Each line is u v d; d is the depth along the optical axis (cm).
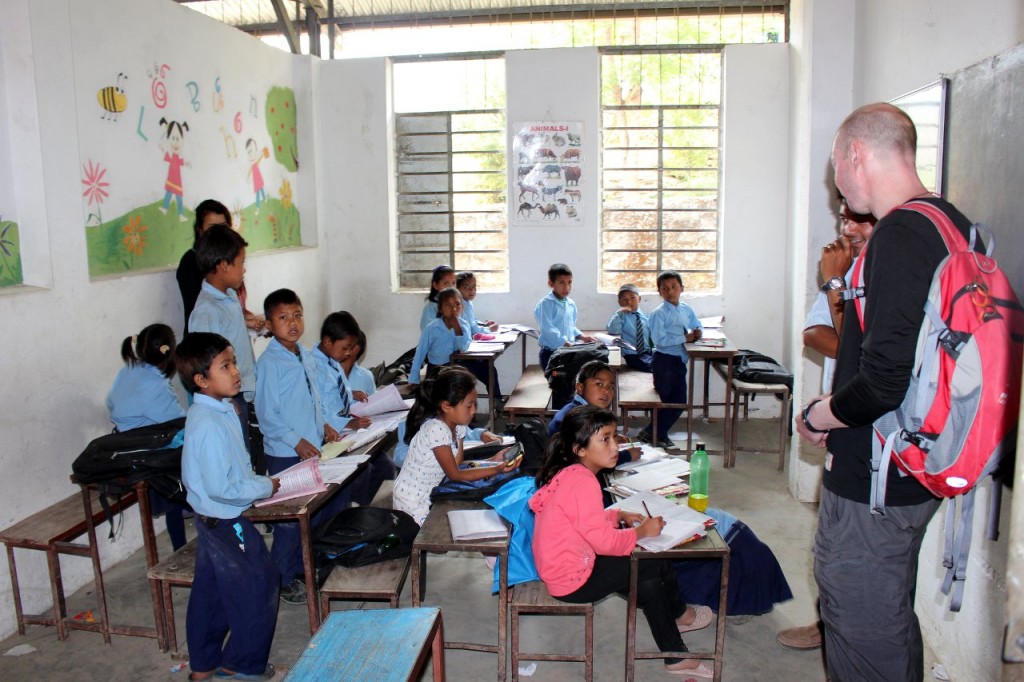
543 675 281
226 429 257
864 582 183
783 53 584
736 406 500
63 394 341
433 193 646
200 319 340
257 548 266
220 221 398
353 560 272
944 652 270
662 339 528
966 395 152
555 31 615
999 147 217
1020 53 205
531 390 511
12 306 314
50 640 309
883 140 172
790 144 581
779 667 282
